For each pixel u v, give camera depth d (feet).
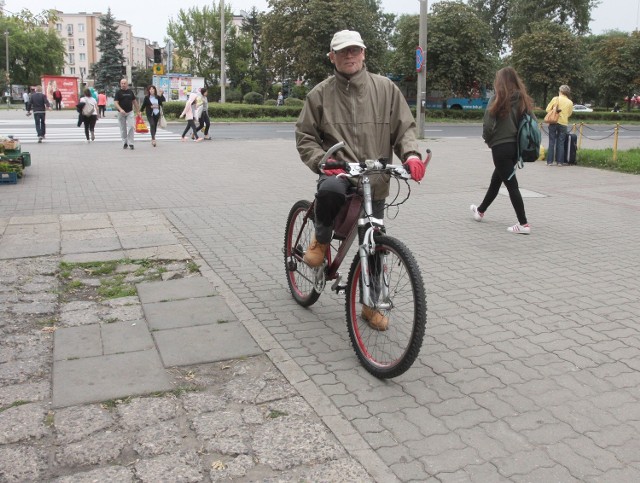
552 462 9.21
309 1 133.80
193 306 15.52
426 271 18.94
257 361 12.55
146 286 17.03
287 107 112.06
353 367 12.37
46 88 172.65
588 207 30.25
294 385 11.50
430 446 9.59
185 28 245.86
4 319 14.60
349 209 13.00
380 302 11.85
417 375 12.05
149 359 12.52
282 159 48.32
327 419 10.29
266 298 16.37
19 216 25.58
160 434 9.84
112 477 8.73
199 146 59.11
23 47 260.83
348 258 20.06
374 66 141.90
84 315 14.89
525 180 39.50
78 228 23.56
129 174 38.65
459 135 89.45
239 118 105.81
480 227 25.26
